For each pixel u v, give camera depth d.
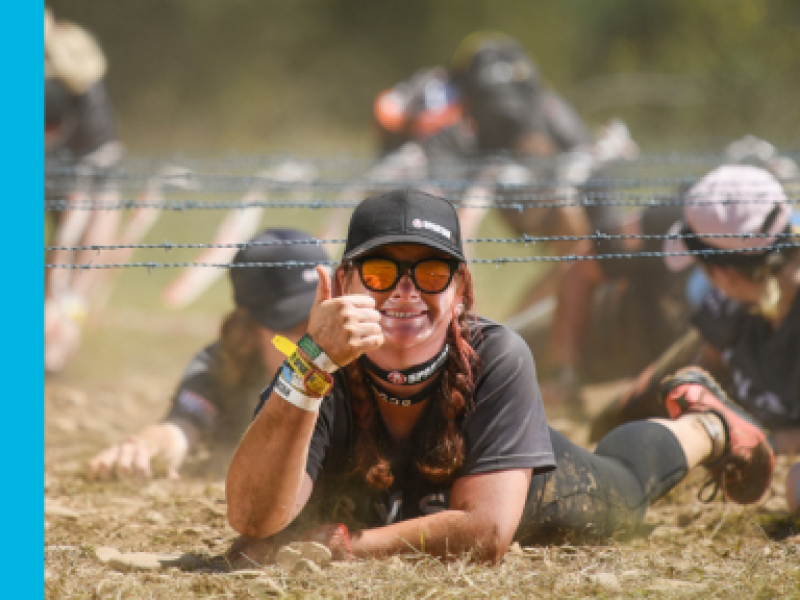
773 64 65.75
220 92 73.69
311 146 68.12
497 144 28.00
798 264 13.85
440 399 9.13
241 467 8.47
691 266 17.97
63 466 15.27
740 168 14.10
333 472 9.41
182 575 9.18
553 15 75.69
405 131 28.31
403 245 8.79
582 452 10.37
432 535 9.18
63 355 23.56
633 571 9.44
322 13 77.62
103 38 73.50
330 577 8.83
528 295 24.88
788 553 10.04
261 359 14.23
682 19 69.94
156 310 32.50
